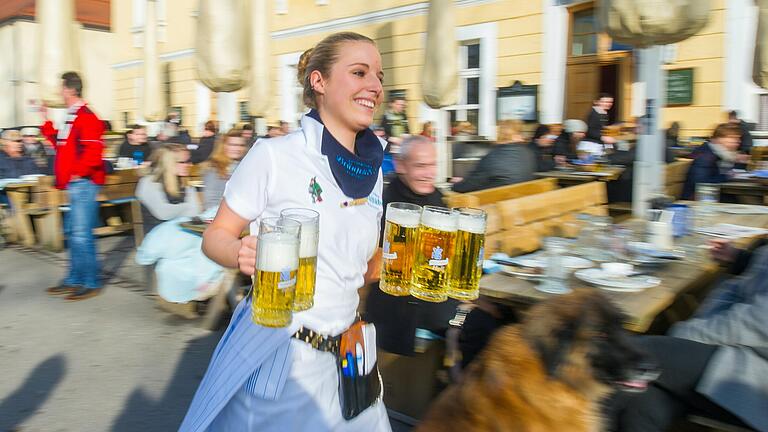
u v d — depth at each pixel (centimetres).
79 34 798
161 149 634
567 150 1036
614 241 394
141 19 2156
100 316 575
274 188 183
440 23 833
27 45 2402
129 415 388
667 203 470
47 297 632
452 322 341
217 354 188
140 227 834
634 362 218
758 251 309
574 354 212
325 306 187
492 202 516
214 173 605
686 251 405
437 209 189
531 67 1256
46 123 802
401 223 191
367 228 197
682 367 274
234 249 175
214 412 177
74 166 615
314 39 1639
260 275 157
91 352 489
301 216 169
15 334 527
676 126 1066
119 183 841
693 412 283
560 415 209
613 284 319
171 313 582
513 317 348
